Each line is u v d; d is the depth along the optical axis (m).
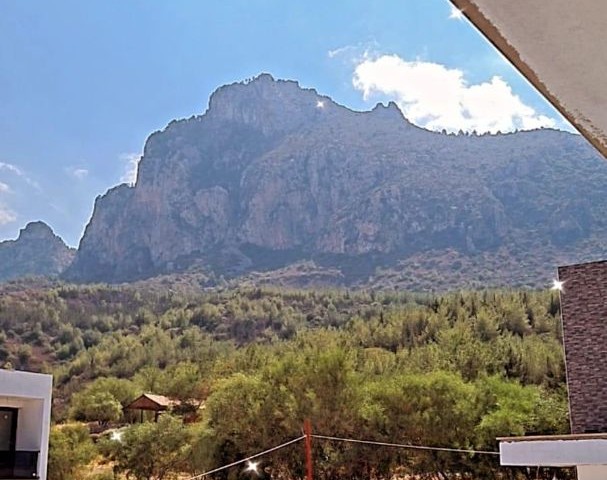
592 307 11.50
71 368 56.28
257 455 22.00
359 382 24.02
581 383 11.38
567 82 1.04
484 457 22.44
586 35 0.94
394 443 23.03
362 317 56.06
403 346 40.97
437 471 22.72
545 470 21.89
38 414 16.05
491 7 0.91
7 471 15.24
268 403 24.03
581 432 11.22
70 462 26.52
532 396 24.14
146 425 28.67
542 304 41.81
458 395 23.22
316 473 23.30
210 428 24.91
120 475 27.75
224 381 25.83
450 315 43.62
